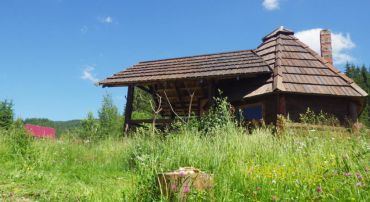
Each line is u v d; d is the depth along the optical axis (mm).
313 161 6277
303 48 16406
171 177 4938
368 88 63656
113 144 12148
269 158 7340
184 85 16891
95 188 6566
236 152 7234
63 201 5672
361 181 4809
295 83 14094
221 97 14586
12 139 10203
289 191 4711
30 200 5734
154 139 9156
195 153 6773
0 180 7082
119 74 17516
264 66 14859
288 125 11023
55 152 10344
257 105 14375
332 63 17391
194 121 10758
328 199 4434
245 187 5203
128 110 16031
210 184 4984
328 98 14289
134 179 6734
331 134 8266
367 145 6441
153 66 18016
